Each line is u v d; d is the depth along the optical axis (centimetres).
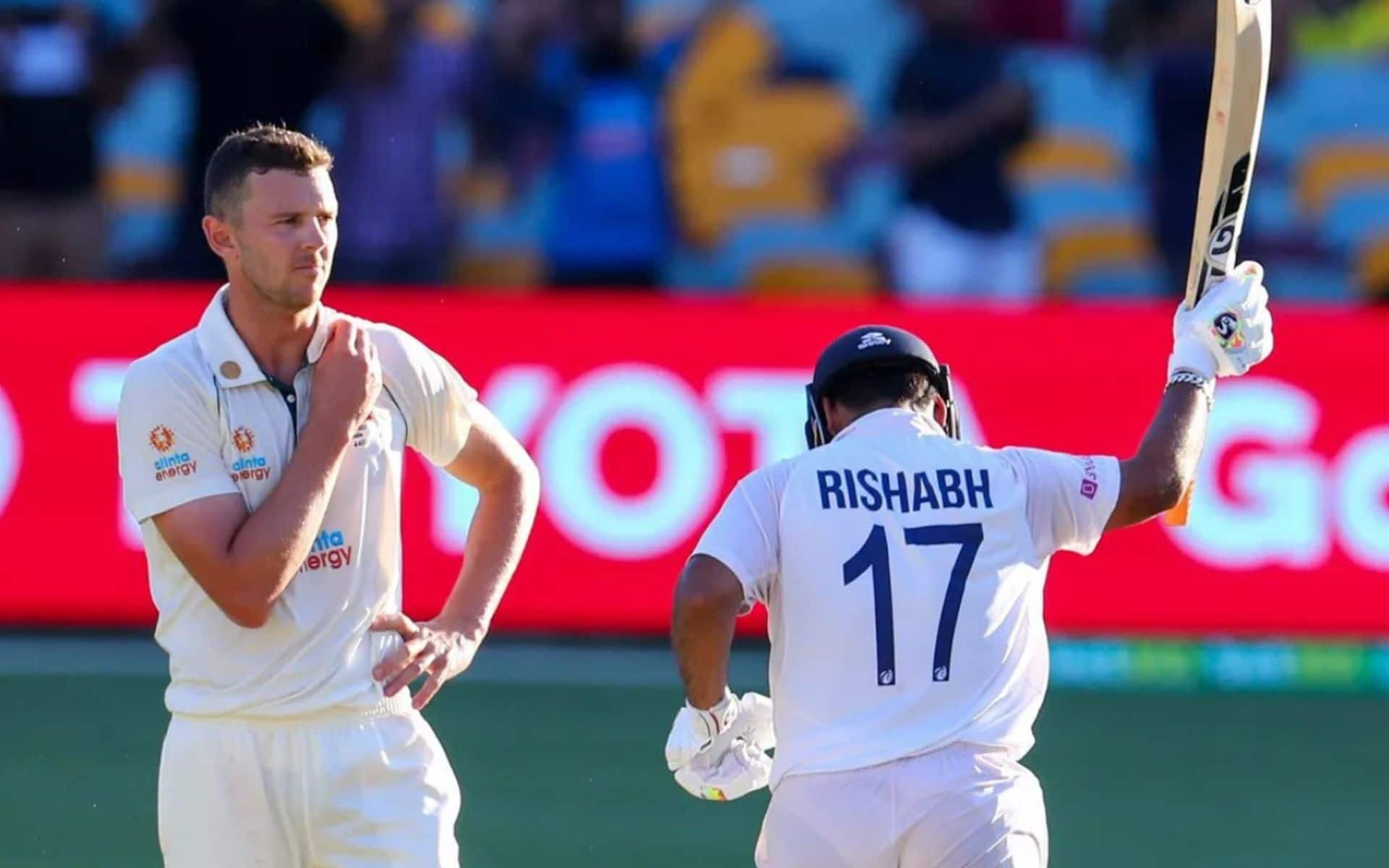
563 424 3525
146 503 1577
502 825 2742
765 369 3534
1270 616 3509
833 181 4891
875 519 1588
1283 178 5141
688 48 4875
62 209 4478
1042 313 3544
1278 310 3538
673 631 1606
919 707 1559
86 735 3095
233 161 1565
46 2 4488
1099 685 3459
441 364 1697
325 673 1598
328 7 4378
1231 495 3522
